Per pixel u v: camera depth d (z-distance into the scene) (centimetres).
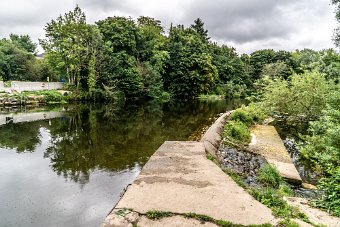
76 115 1991
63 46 3116
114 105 2850
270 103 1675
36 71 3931
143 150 1025
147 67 3625
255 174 745
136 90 3481
